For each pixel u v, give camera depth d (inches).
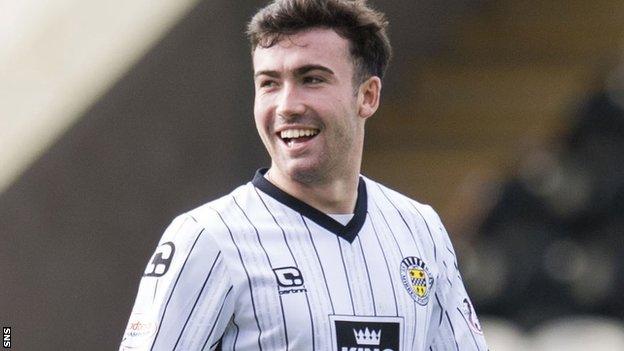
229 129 1010.7
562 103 1194.0
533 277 1323.8
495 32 1268.5
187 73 978.1
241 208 406.3
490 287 1326.3
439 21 1250.6
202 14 967.0
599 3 1261.1
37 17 981.8
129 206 967.6
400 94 1234.0
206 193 1010.7
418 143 1190.3
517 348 1328.7
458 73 1237.7
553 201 1333.7
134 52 948.6
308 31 400.8
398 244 422.6
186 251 390.0
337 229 409.7
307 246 402.9
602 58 1234.0
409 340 406.9
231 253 391.5
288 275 394.0
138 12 971.9
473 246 1305.4
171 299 386.9
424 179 1141.1
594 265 1326.3
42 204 917.2
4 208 898.1
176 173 989.8
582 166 1347.2
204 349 387.5
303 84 401.1
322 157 402.6
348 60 408.8
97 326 972.6
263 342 387.2
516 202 1325.0
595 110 1358.3
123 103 946.7
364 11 413.4
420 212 444.5
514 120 1186.0
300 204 409.4
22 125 920.3
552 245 1327.5
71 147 924.6
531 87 1208.2
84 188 940.6
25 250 914.1
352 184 418.0
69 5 984.9
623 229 1336.1
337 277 400.8
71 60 954.7
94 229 952.3
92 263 956.6
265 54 403.5
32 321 927.7
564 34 1254.9
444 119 1205.7
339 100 403.5
